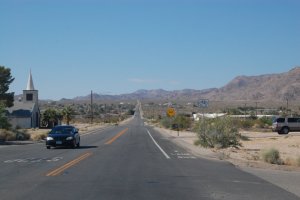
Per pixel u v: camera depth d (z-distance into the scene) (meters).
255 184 17.66
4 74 88.31
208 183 17.62
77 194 14.90
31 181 17.98
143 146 40.81
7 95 88.69
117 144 43.78
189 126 88.50
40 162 25.84
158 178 18.91
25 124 93.75
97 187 16.39
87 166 23.56
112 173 20.58
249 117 108.31
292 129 65.19
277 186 17.23
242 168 23.52
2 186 16.69
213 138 39.91
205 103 41.69
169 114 68.50
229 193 15.33
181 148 38.50
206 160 27.69
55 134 38.34
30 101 101.12
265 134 64.31
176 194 14.98
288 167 24.27
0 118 55.88
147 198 14.19
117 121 150.75
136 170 21.81
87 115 190.50
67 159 27.59
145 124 130.38
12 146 41.88
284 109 166.50
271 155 27.08
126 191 15.52
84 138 56.47
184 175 20.02
